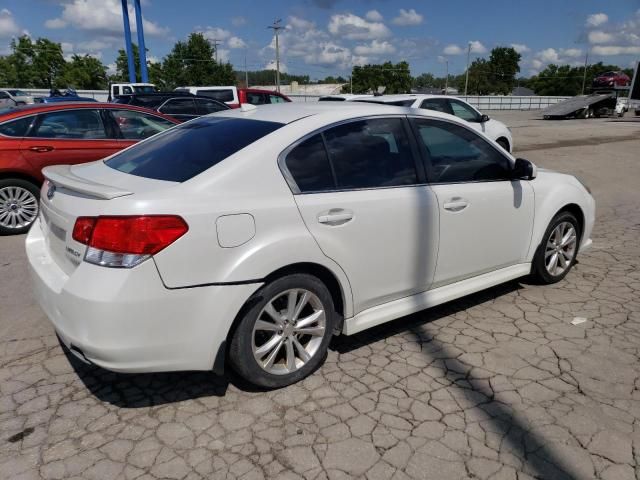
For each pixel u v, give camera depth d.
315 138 3.18
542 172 4.64
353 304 3.32
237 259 2.75
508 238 4.16
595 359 3.44
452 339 3.73
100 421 2.83
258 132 3.15
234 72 79.81
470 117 11.74
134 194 2.64
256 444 2.64
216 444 2.65
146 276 2.55
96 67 73.06
